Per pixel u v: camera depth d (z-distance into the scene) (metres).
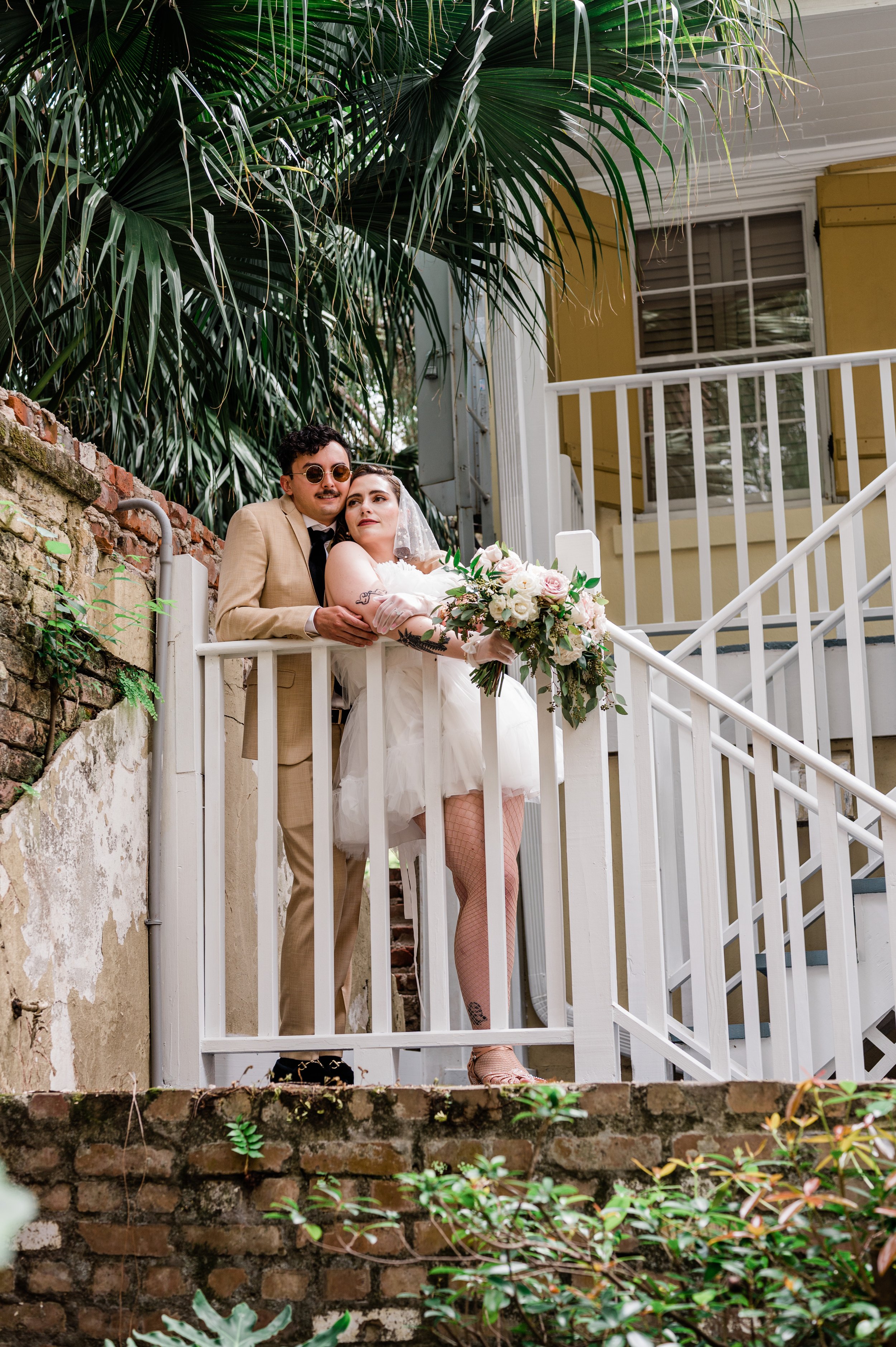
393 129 3.81
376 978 2.79
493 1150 2.15
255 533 3.12
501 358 5.43
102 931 2.76
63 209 3.31
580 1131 2.14
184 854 3.02
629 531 5.06
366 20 3.58
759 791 2.69
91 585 2.85
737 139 6.22
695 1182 2.08
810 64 5.73
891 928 2.55
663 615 4.99
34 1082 2.45
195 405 4.73
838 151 6.34
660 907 2.70
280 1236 2.14
